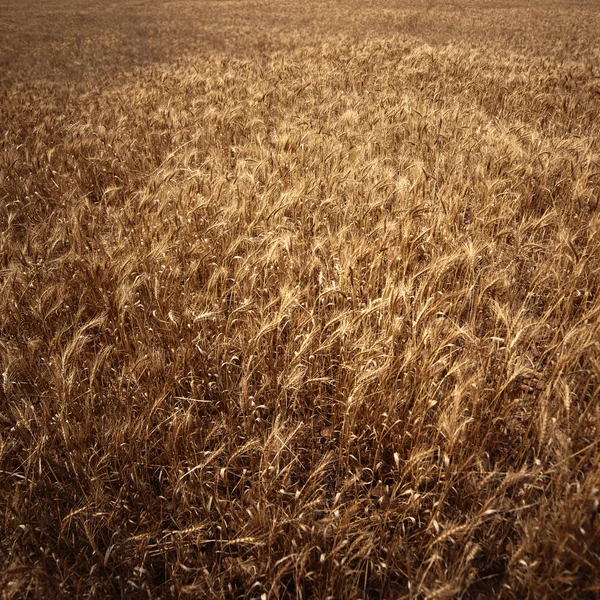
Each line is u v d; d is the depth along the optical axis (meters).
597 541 1.98
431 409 2.69
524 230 4.11
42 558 2.13
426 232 3.86
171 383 2.90
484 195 4.77
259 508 2.17
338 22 25.92
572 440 2.38
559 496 2.05
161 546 2.31
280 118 8.54
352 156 5.96
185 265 4.06
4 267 3.84
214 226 4.01
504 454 2.63
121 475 2.46
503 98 8.92
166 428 2.76
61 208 5.33
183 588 2.01
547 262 3.70
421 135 6.81
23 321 3.42
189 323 3.17
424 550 2.25
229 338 3.16
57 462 2.58
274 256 3.42
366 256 3.66
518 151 5.46
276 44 18.80
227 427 2.69
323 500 2.52
